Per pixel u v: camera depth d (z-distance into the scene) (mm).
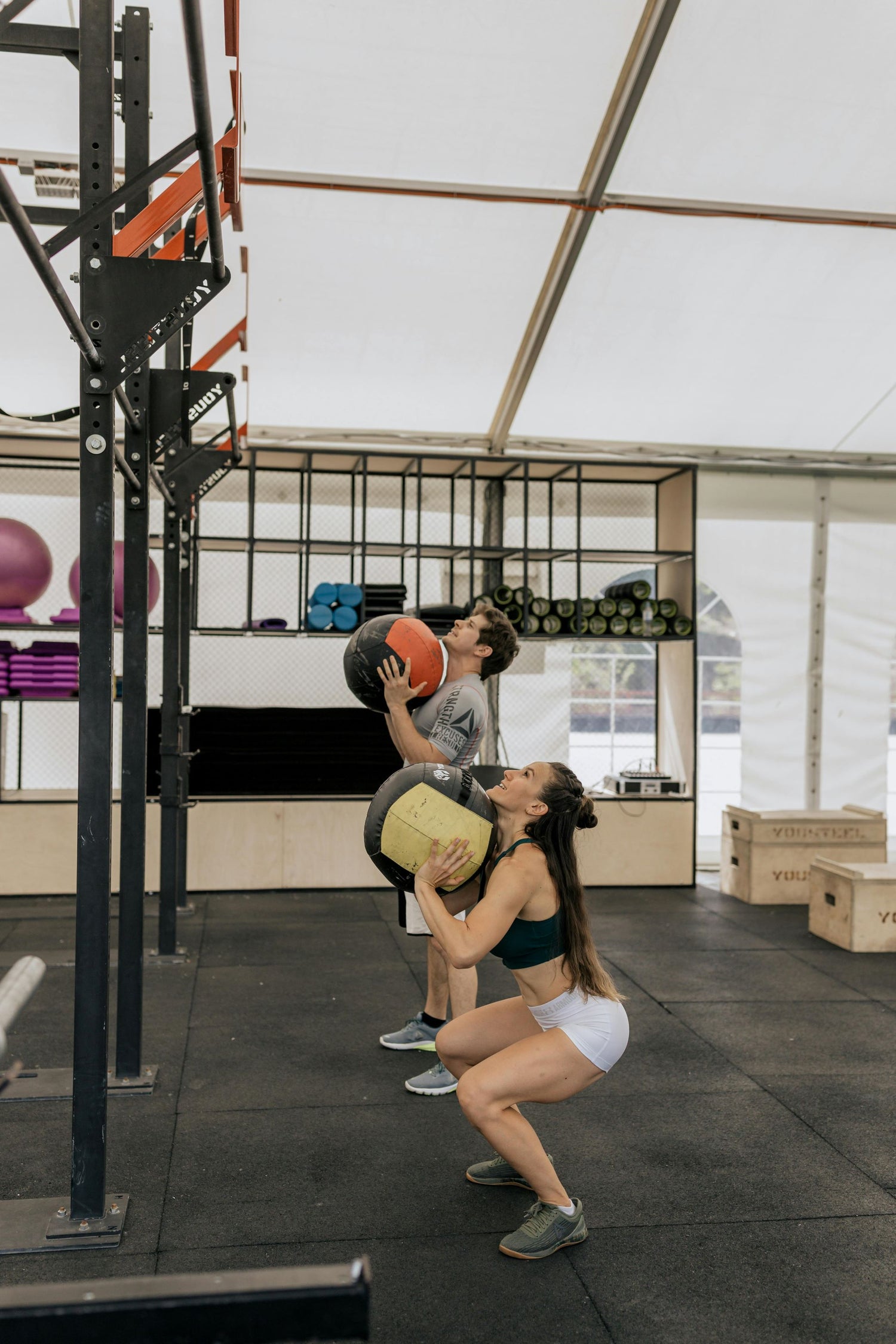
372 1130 3000
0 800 6047
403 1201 2578
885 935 5145
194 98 1484
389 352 5902
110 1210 2449
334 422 6449
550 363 5996
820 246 5301
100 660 2326
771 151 4828
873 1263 2316
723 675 8922
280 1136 2947
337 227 5113
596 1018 2365
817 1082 3420
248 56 4281
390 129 4676
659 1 4125
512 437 6680
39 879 6086
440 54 4348
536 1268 2277
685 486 6902
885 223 5176
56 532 6602
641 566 7406
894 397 6383
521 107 4609
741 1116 3135
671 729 7090
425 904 2285
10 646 6035
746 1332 2049
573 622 6594
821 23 4250
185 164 4457
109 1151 2828
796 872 6238
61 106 4414
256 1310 1090
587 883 6691
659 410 6461
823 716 7078
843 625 7109
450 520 7047
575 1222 2357
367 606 6223
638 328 5758
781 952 5129
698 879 7098
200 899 6168
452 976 3283
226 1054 3617
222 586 6762
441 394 6262
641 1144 2928
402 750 3049
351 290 5469
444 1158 2828
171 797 4758
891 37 4309
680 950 5148
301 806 6398
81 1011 2387
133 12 2938
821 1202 2600
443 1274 2246
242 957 4902
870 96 4574
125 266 2270
